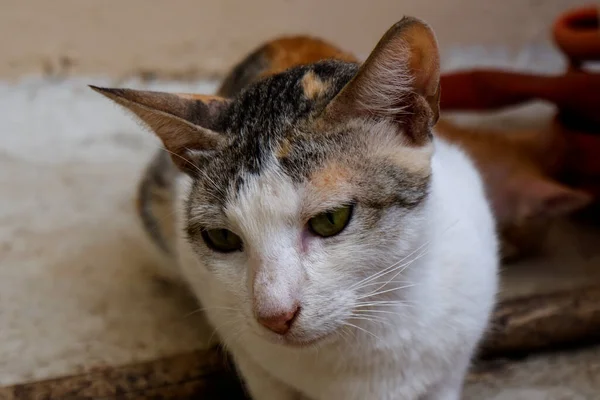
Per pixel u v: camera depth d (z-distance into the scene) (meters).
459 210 0.41
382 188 0.37
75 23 0.75
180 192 0.45
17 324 0.51
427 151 0.38
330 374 0.41
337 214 0.37
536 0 0.83
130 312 0.53
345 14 0.79
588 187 0.61
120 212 0.64
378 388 0.41
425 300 0.40
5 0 0.72
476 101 0.62
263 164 0.37
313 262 0.37
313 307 0.36
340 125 0.37
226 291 0.40
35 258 0.58
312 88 0.39
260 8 0.78
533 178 0.57
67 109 0.75
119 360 0.48
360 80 0.36
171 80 0.78
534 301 0.49
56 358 0.48
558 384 0.47
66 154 0.73
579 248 0.59
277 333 0.37
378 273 0.38
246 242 0.37
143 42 0.77
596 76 0.57
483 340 0.47
